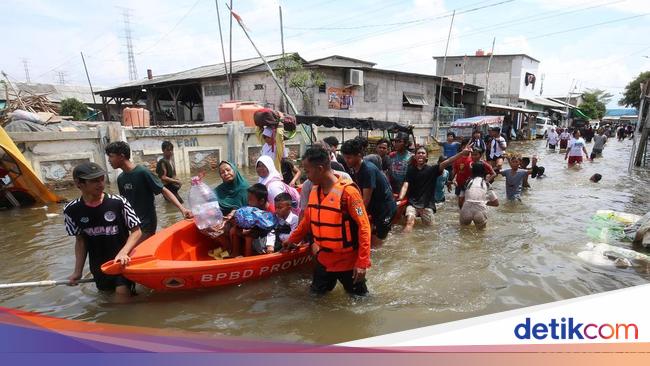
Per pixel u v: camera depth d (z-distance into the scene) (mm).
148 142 12445
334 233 3666
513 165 8445
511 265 5098
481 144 12141
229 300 4121
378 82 21953
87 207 3703
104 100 29234
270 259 4375
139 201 4547
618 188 10680
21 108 12945
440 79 25516
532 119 38094
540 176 11992
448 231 6582
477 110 30594
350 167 5008
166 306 3984
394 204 5148
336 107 19922
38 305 4027
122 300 4023
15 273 4941
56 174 10508
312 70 18922
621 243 5930
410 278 4691
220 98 21578
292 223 4824
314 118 13500
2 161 8391
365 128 14055
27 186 8758
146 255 3951
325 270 3881
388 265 5086
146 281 3871
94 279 3973
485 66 40250
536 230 6621
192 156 13523
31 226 7133
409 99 23703
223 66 24875
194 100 28797
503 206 8367
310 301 4066
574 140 14766
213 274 4074
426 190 6715
